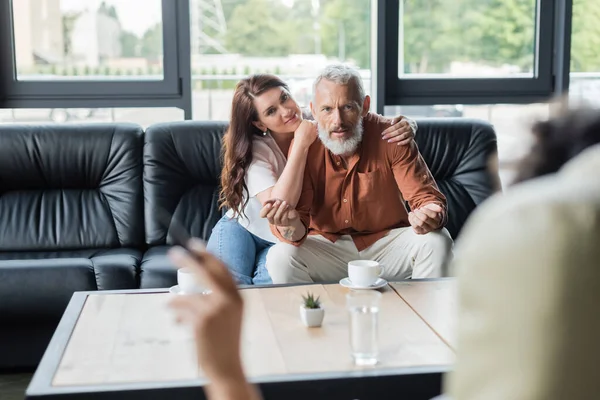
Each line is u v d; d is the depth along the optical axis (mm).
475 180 3377
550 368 574
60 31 3613
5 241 3098
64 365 1578
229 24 3693
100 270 2742
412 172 2557
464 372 623
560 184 626
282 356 1610
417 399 1521
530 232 587
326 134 2496
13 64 3586
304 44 3744
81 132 3289
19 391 2576
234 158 2686
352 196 2543
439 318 1844
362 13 3758
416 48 3818
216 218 3205
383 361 1577
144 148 3303
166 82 3670
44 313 2693
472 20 3836
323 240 2553
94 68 3656
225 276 797
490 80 3873
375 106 3779
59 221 3164
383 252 2564
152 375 1520
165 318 1878
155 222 3195
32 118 3631
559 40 3855
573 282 570
